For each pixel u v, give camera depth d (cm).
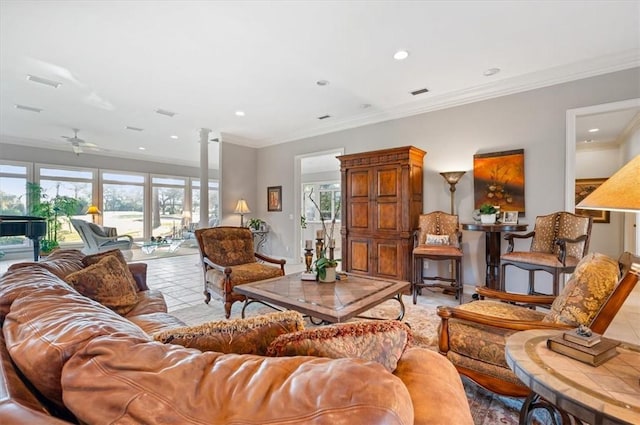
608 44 296
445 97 423
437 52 311
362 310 213
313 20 259
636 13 248
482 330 181
